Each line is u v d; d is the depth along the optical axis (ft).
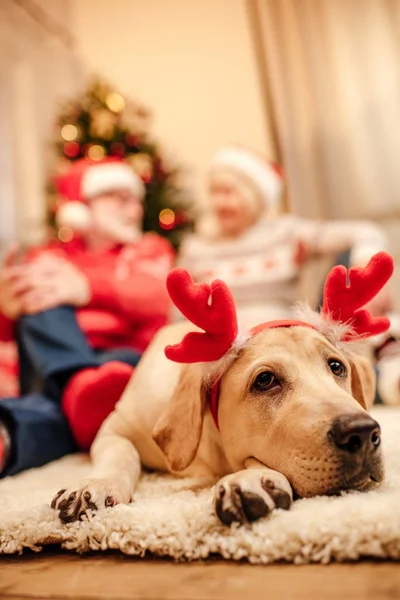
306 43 12.55
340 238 8.98
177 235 12.80
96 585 2.55
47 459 5.43
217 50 14.96
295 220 9.64
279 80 12.71
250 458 3.59
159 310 7.88
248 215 9.61
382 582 2.23
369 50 12.14
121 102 13.41
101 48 16.03
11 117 14.11
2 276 6.41
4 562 3.07
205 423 4.10
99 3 16.19
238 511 2.77
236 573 2.51
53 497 3.61
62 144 13.08
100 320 7.36
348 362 4.11
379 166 11.96
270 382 3.61
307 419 3.22
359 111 12.13
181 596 2.31
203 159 14.96
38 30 14.96
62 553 3.14
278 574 2.44
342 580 2.30
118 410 4.88
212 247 9.71
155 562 2.80
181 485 3.98
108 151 12.69
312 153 12.41
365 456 3.05
